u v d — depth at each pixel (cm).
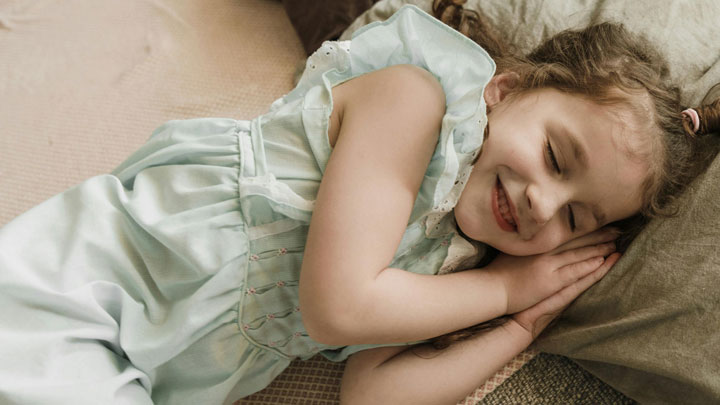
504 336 79
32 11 121
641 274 74
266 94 110
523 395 78
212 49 117
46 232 70
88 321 67
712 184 72
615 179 70
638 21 92
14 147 102
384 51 77
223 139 75
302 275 65
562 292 80
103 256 70
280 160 73
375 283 66
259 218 71
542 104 73
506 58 88
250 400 82
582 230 76
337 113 74
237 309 72
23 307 65
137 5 123
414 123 68
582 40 83
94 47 116
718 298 67
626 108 71
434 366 77
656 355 69
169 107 108
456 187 73
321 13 111
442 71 74
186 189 72
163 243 70
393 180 67
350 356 82
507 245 76
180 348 70
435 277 75
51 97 108
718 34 90
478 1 101
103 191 74
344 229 64
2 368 60
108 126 105
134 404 67
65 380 63
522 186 70
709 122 76
